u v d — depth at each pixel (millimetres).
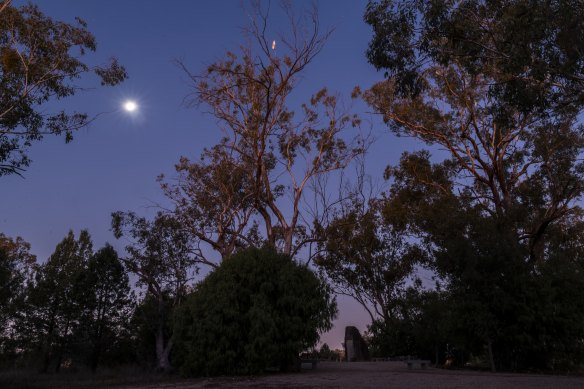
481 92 31625
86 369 24672
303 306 19703
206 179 30641
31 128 19203
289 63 27156
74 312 25625
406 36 13438
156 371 23250
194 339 19594
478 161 34562
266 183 29078
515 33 11867
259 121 28219
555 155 30938
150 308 26031
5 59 18859
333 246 34531
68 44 20656
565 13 10984
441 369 21703
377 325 32562
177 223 27953
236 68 28109
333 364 26719
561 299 19828
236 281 20266
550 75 12562
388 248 39219
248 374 18859
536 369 20078
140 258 26906
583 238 33125
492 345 20703
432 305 24781
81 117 20438
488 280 20109
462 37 13297
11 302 26203
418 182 36812
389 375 17234
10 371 23781
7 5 18812
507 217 25703
